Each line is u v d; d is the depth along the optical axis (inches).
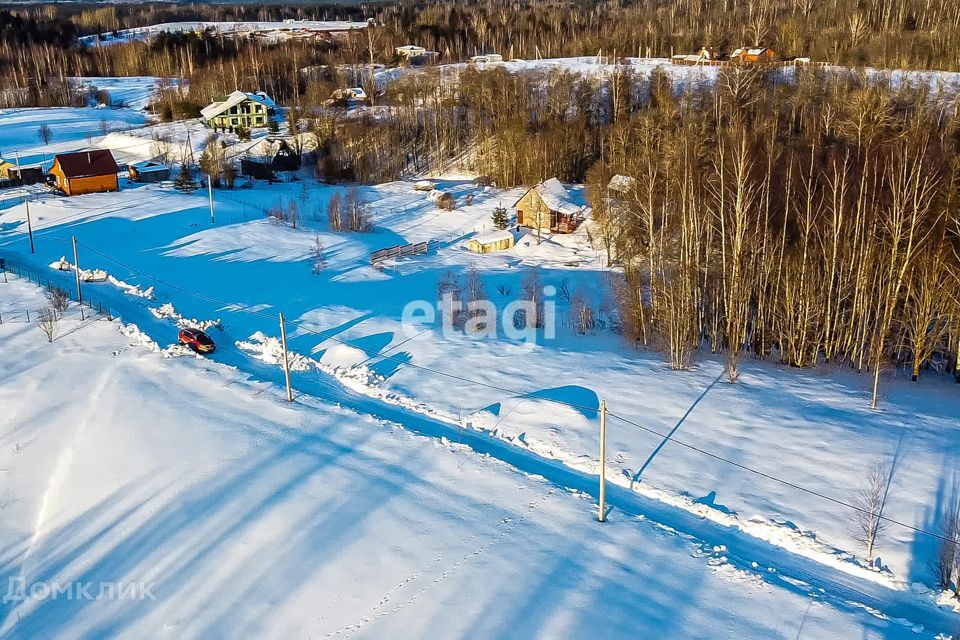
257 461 1097.4
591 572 853.2
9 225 2432.3
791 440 1101.7
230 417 1229.7
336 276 2054.6
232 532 944.9
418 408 1256.8
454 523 946.7
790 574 847.7
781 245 1574.8
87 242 2262.6
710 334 1644.9
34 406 1284.4
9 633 806.5
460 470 1066.7
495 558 879.7
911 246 1396.4
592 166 3174.2
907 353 1515.7
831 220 1587.1
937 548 858.1
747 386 1316.4
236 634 787.4
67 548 941.8
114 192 2933.1
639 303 1562.5
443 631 773.9
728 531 926.4
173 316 1690.5
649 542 903.7
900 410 1212.5
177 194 2957.7
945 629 759.1
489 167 3523.6
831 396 1272.1
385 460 1096.2
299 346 1525.6
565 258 2428.6
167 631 796.6
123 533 959.0
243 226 2488.9
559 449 1111.0
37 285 1861.5
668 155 2052.2
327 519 960.3
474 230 2773.1
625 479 1027.3
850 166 1875.0
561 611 793.6
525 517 957.8
